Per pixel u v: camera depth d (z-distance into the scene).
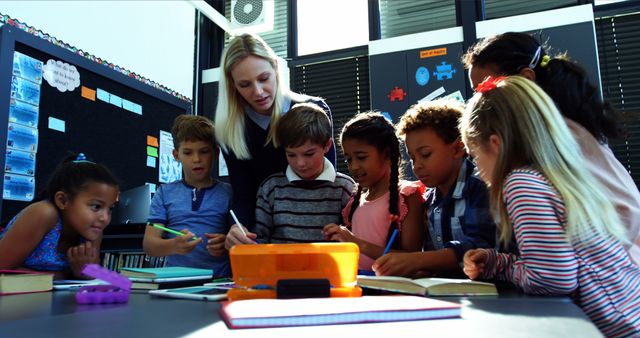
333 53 3.34
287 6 3.47
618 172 0.91
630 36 2.76
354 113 3.28
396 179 1.23
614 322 0.64
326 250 0.63
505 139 0.77
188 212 1.54
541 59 1.07
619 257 0.69
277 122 1.33
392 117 2.88
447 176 1.12
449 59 2.83
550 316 0.44
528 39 1.10
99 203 1.16
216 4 3.60
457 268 0.91
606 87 2.74
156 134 2.81
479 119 0.82
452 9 3.10
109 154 2.46
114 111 2.52
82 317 0.49
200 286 0.78
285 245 0.64
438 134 1.11
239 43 1.32
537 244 0.65
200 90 3.42
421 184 1.28
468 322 0.41
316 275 0.63
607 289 0.65
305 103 1.36
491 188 0.79
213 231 1.53
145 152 2.71
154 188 2.75
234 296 0.60
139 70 2.80
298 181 1.34
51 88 2.17
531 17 2.71
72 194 1.13
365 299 0.51
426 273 0.91
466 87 2.79
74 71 2.29
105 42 2.54
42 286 0.80
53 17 2.22
